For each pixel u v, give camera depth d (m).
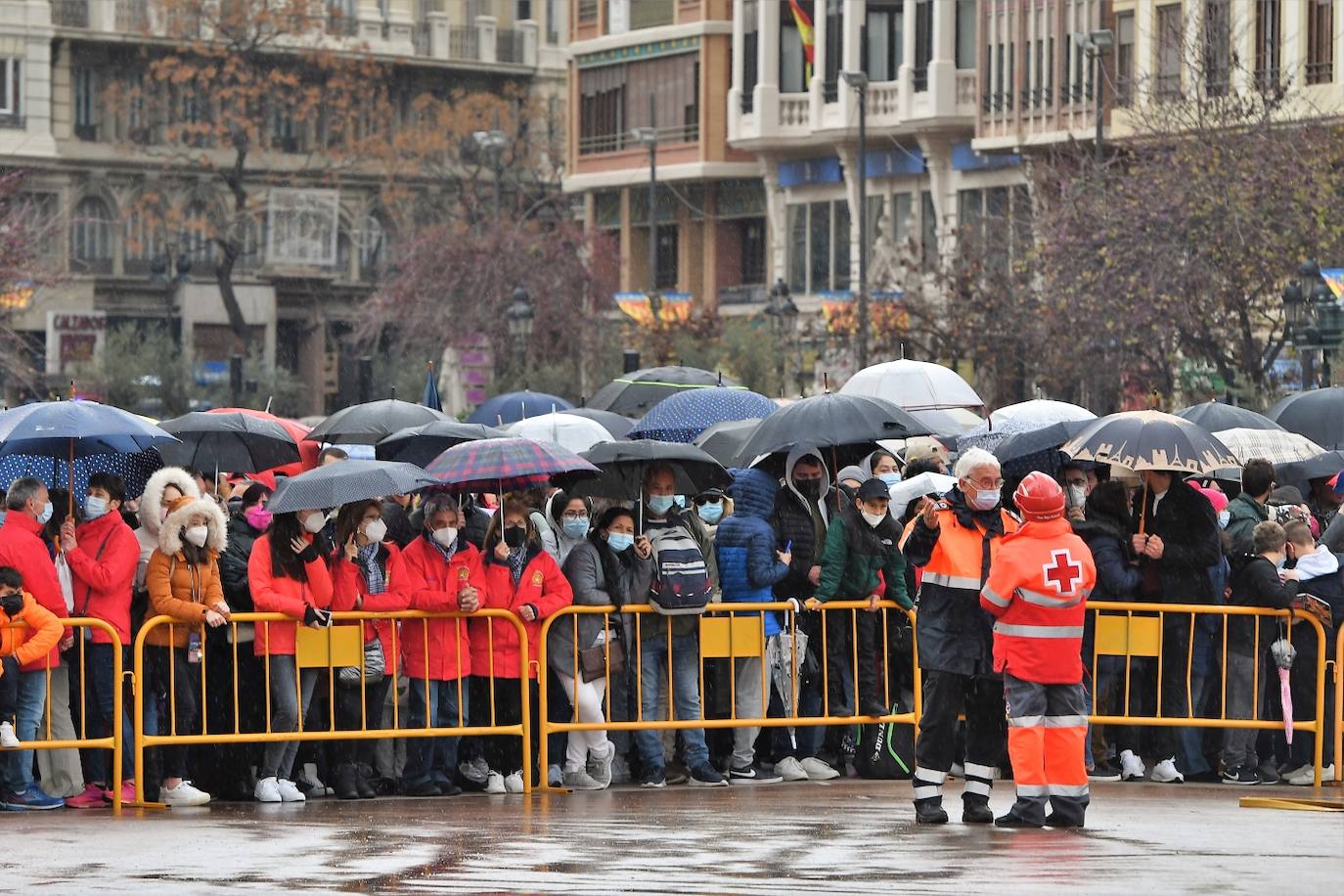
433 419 33.81
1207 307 66.31
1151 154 72.44
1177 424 25.61
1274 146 67.56
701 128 110.62
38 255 113.19
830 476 30.14
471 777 26.12
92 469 28.22
